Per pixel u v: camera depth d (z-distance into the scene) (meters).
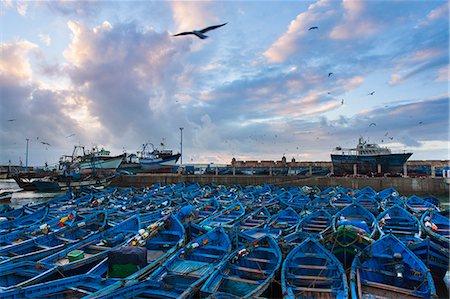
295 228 19.00
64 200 34.84
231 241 16.34
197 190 40.44
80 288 10.92
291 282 11.49
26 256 14.09
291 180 48.41
